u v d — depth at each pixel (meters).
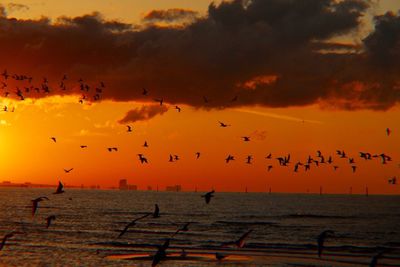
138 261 71.31
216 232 117.69
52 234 104.44
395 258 78.31
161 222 144.62
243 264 70.44
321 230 126.88
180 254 78.75
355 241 103.00
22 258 71.88
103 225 129.25
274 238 105.69
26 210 189.75
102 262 70.06
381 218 179.62
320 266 69.62
